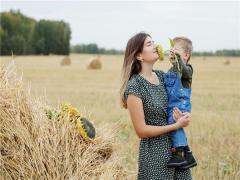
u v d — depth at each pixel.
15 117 4.97
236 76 37.50
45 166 4.95
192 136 11.02
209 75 38.75
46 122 5.14
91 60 47.34
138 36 5.22
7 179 4.80
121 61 67.12
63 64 55.03
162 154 5.17
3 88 5.12
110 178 5.08
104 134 5.55
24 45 93.81
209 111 16.11
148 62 5.24
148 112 5.20
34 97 5.49
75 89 24.97
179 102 5.21
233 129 12.18
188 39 6.07
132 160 8.25
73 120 5.29
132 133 11.15
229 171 7.95
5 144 4.88
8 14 92.88
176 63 5.26
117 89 25.05
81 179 4.97
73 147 5.11
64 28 98.69
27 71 43.06
